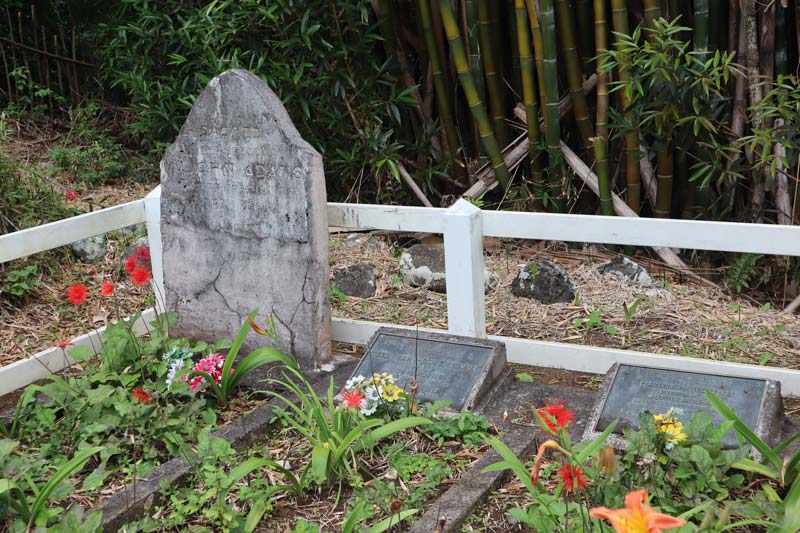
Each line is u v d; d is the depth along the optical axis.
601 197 6.00
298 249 4.11
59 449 3.53
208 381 3.94
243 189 4.19
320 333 4.21
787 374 3.73
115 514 3.04
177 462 3.40
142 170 7.52
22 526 2.90
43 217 6.04
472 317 4.15
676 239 3.81
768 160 5.52
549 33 5.68
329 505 3.16
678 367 3.94
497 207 6.62
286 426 3.72
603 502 2.85
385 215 4.26
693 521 2.85
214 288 4.42
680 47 5.08
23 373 4.23
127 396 3.76
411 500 3.07
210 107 4.20
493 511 3.04
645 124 5.89
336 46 6.12
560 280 5.32
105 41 8.02
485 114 6.09
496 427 3.56
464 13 5.97
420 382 3.82
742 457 2.98
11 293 5.16
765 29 5.45
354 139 6.52
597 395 3.63
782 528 2.66
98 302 5.32
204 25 6.15
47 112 8.34
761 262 5.88
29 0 8.48
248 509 3.14
